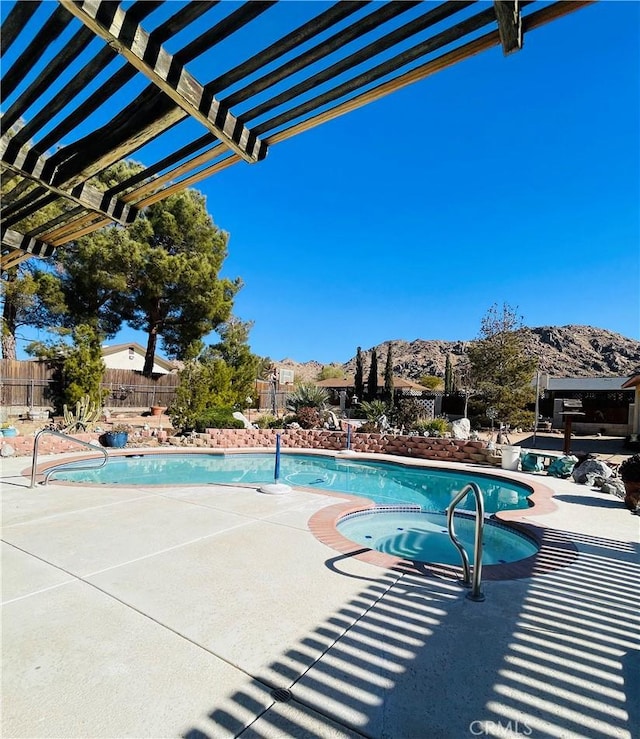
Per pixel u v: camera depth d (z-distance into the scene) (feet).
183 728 6.20
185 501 20.36
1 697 6.77
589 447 54.90
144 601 10.09
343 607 9.96
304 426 51.13
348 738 6.07
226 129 7.02
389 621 9.36
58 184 8.64
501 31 5.21
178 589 10.77
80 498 20.65
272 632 8.81
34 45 5.72
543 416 93.25
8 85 6.48
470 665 7.82
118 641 8.39
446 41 5.56
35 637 8.50
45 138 7.87
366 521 20.35
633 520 18.70
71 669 7.50
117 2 5.03
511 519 18.78
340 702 6.79
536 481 28.81
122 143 7.44
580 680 7.44
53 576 11.46
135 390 73.67
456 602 10.37
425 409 52.95
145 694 6.89
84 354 55.21
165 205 73.26
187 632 8.76
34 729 6.13
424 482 33.45
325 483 32.73
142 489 22.95
